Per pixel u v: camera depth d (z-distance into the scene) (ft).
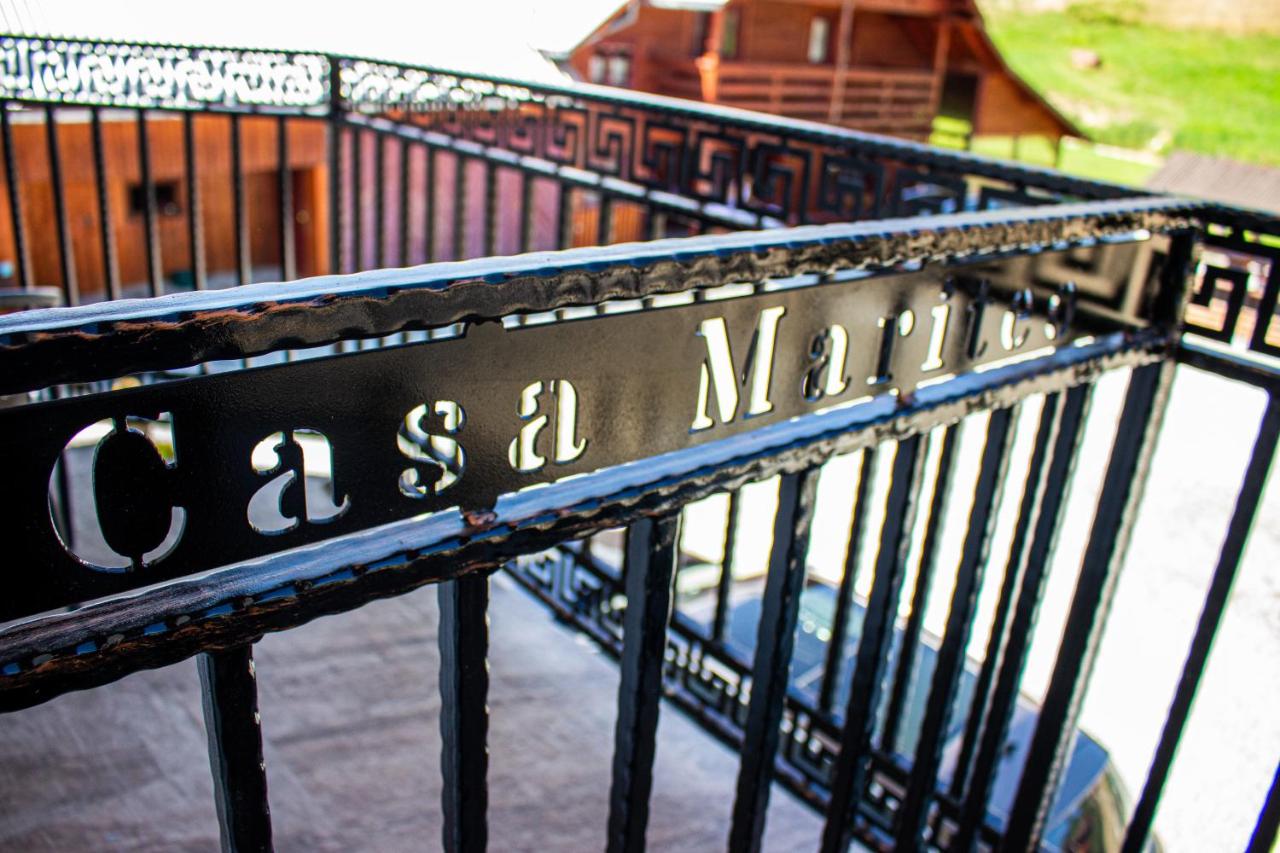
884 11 54.44
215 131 29.68
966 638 6.31
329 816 8.30
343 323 2.93
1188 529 20.06
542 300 3.37
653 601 4.26
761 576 17.25
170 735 9.00
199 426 2.78
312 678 10.11
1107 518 7.46
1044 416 6.32
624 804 4.72
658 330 3.83
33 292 11.28
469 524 3.52
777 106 50.21
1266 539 19.61
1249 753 13.17
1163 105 76.89
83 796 8.14
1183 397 26.35
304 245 38.37
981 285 5.20
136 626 2.82
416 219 32.32
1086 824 12.25
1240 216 6.43
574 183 12.26
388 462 3.23
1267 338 6.57
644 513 4.01
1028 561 6.95
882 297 4.67
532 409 3.59
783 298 4.22
